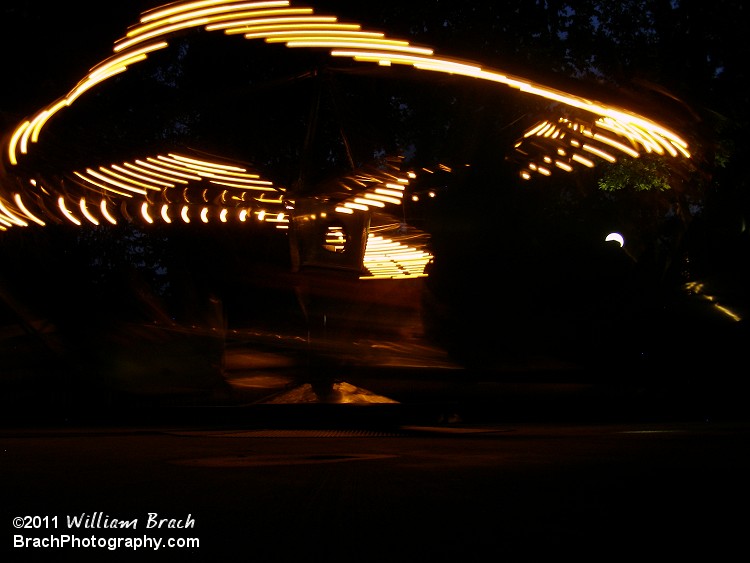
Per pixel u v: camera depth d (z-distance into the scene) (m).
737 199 19.81
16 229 19.17
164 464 7.56
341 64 10.84
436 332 21.34
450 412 15.34
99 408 17.56
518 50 20.75
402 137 21.67
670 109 10.09
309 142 11.36
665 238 24.88
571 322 23.39
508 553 3.77
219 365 18.44
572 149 11.35
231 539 4.12
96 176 10.64
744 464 7.44
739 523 4.47
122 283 22.78
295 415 12.91
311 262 11.38
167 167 11.19
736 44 19.69
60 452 9.05
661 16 20.50
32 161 10.29
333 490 5.72
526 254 23.73
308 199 11.27
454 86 19.88
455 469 7.04
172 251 23.33
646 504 5.10
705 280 21.98
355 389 13.67
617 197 25.42
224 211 11.42
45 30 18.28
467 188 22.72
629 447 9.50
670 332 22.86
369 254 15.85
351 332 12.41
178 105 13.06
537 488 5.79
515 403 17.33
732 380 21.42
